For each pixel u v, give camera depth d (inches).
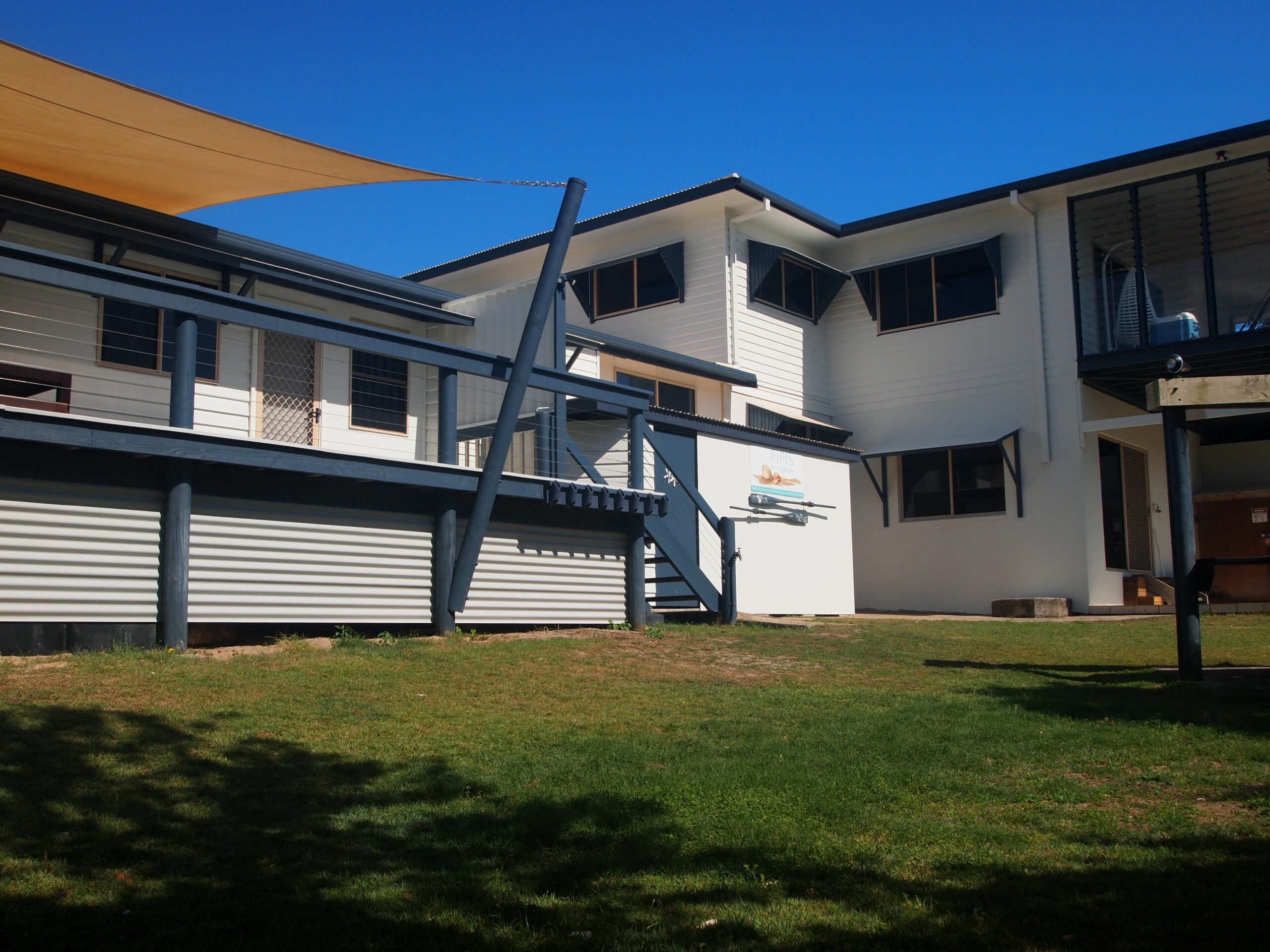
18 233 465.1
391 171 454.9
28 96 375.6
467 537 474.3
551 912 175.5
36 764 239.3
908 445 934.4
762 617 680.4
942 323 928.3
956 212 904.3
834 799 238.2
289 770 252.5
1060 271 869.2
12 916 167.2
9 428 348.5
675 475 618.2
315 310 570.3
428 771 257.8
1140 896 176.7
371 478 439.8
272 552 423.8
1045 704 354.9
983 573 882.8
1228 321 865.5
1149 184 791.1
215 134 409.7
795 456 781.3
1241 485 958.4
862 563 949.8
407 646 426.0
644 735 305.6
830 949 160.1
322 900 178.2
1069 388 855.7
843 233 956.0
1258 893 175.6
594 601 546.0
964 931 163.9
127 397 477.4
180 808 221.6
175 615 387.5
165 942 160.2
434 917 172.4
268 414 544.1
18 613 361.7
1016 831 217.2
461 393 600.1
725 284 875.4
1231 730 303.6
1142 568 918.4
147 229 496.7
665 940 163.3
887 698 373.4
